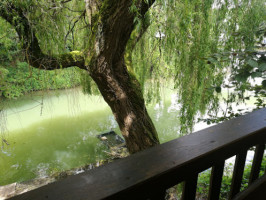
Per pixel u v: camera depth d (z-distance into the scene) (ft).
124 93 10.49
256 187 2.67
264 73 4.26
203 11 8.20
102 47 8.30
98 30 7.84
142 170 1.65
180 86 10.09
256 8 8.04
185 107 9.91
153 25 10.32
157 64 12.21
